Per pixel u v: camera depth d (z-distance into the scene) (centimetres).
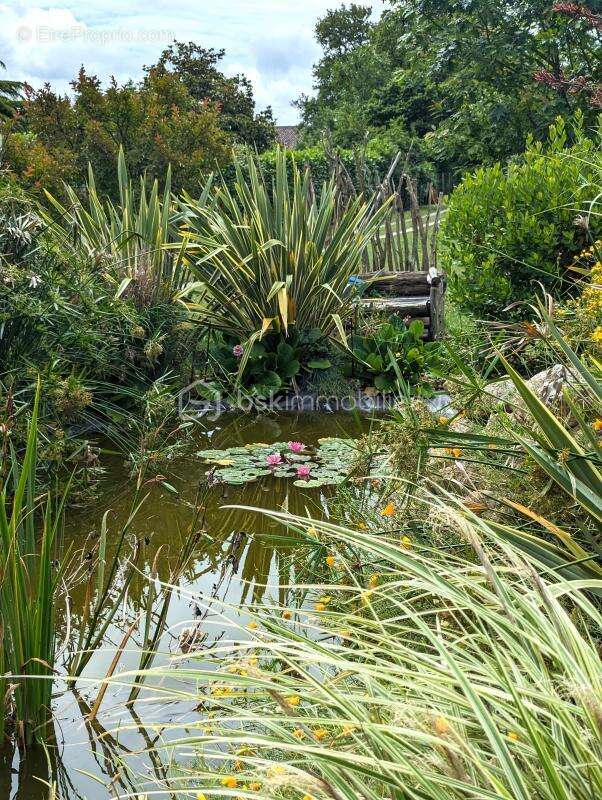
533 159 690
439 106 1462
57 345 512
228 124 2614
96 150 988
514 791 112
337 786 131
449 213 712
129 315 572
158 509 436
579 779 118
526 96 1276
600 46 1267
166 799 211
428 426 274
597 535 226
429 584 162
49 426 436
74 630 306
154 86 1127
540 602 164
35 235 535
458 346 430
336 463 498
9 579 230
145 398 550
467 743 121
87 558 332
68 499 433
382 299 755
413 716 136
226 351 675
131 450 526
